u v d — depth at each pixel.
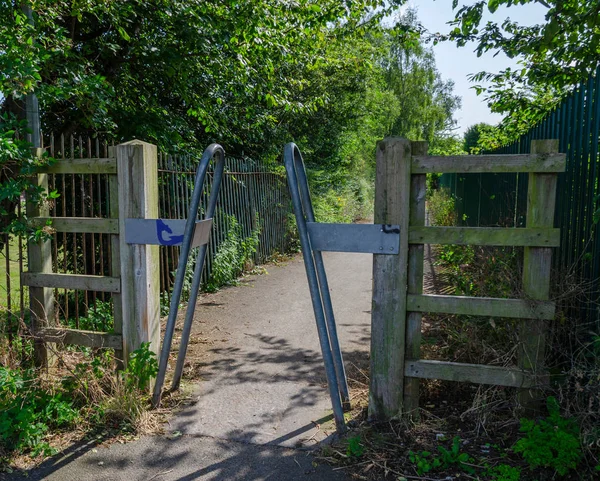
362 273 9.17
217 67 8.12
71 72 5.72
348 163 21.27
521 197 5.86
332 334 3.60
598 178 3.55
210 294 7.50
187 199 7.23
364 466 2.91
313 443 3.20
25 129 3.86
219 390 4.01
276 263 10.47
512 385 3.21
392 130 39.88
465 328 4.10
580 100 3.90
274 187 11.23
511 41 5.88
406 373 3.35
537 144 3.00
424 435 3.20
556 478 2.71
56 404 3.39
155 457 3.05
